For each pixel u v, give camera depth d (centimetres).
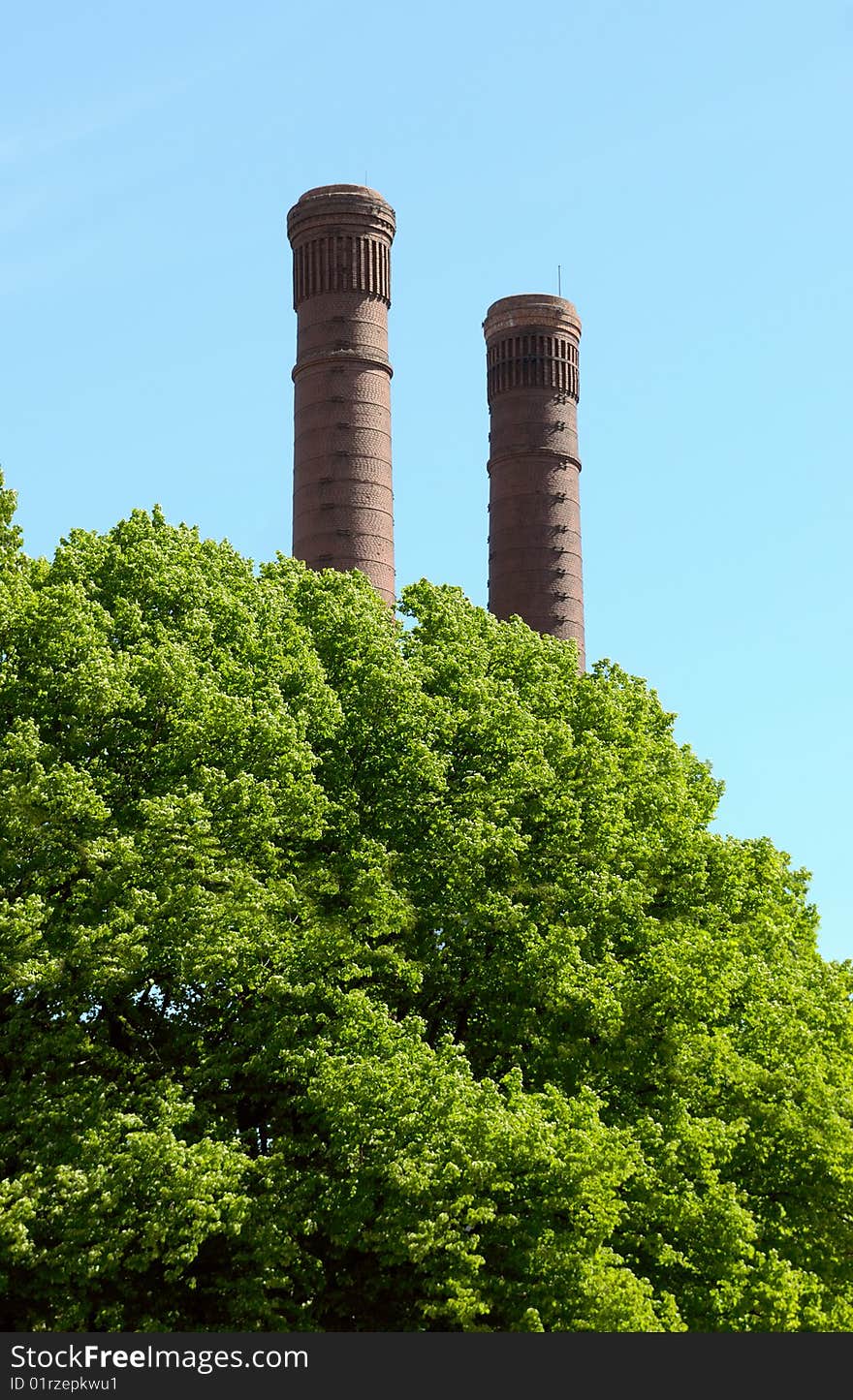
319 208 10312
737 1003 3362
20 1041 2973
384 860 3212
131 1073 3020
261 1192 2906
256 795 3088
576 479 11500
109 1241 2622
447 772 3541
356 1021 2897
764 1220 3178
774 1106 3162
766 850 3844
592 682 4200
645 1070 3120
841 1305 3119
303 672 3575
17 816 2931
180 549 3978
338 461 9969
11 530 3691
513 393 11469
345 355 10125
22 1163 2800
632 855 3434
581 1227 2703
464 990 3181
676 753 4212
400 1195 2681
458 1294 2650
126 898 2914
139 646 3378
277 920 3050
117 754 3262
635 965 3195
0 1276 2677
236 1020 3066
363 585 4462
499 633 4403
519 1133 2655
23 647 3247
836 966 3756
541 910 3219
